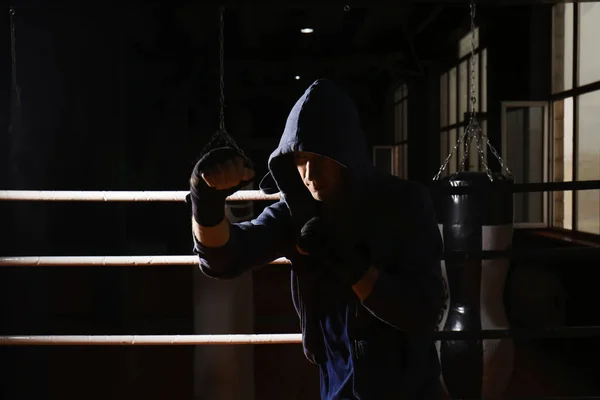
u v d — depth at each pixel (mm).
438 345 2311
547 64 6691
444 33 9508
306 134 922
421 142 10953
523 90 7098
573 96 6023
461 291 2238
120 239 5340
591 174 5703
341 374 1056
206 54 10625
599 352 3773
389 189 1007
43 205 5078
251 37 9891
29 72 5133
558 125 6582
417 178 11234
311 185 1004
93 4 2131
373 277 888
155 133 10555
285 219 1133
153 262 1837
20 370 2021
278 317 4809
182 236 9250
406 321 907
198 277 2297
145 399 2875
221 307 2293
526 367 3541
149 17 8141
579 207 5938
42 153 5133
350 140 940
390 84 13797
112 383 3082
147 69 10539
